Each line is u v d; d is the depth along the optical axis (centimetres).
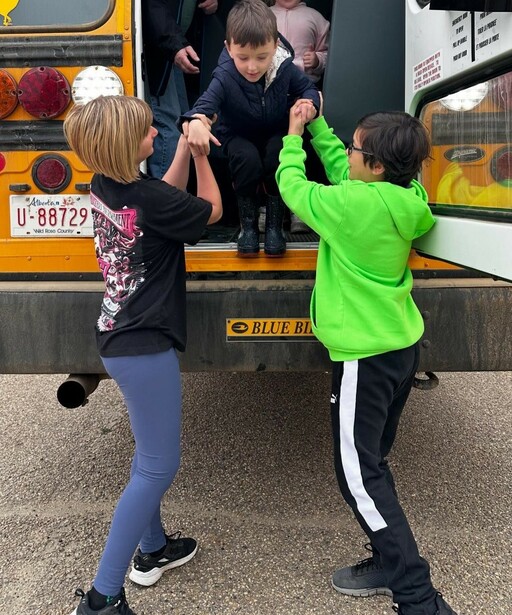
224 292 219
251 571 215
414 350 193
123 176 172
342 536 236
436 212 207
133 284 176
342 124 237
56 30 212
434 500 265
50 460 304
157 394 177
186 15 295
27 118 216
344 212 177
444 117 200
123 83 214
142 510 180
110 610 180
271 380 413
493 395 388
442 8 158
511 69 155
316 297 191
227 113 226
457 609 198
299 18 289
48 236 222
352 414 184
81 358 221
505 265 148
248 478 283
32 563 222
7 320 221
